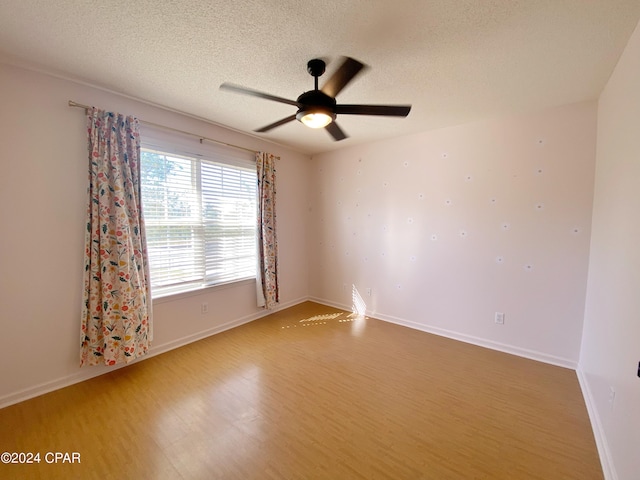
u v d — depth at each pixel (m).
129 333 2.28
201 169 2.95
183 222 2.83
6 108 1.86
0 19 1.44
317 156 4.20
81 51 1.73
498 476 1.42
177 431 1.71
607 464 1.43
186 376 2.31
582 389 2.14
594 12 1.36
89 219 2.16
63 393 2.07
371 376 2.32
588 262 2.35
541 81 2.02
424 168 3.19
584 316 2.37
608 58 1.72
